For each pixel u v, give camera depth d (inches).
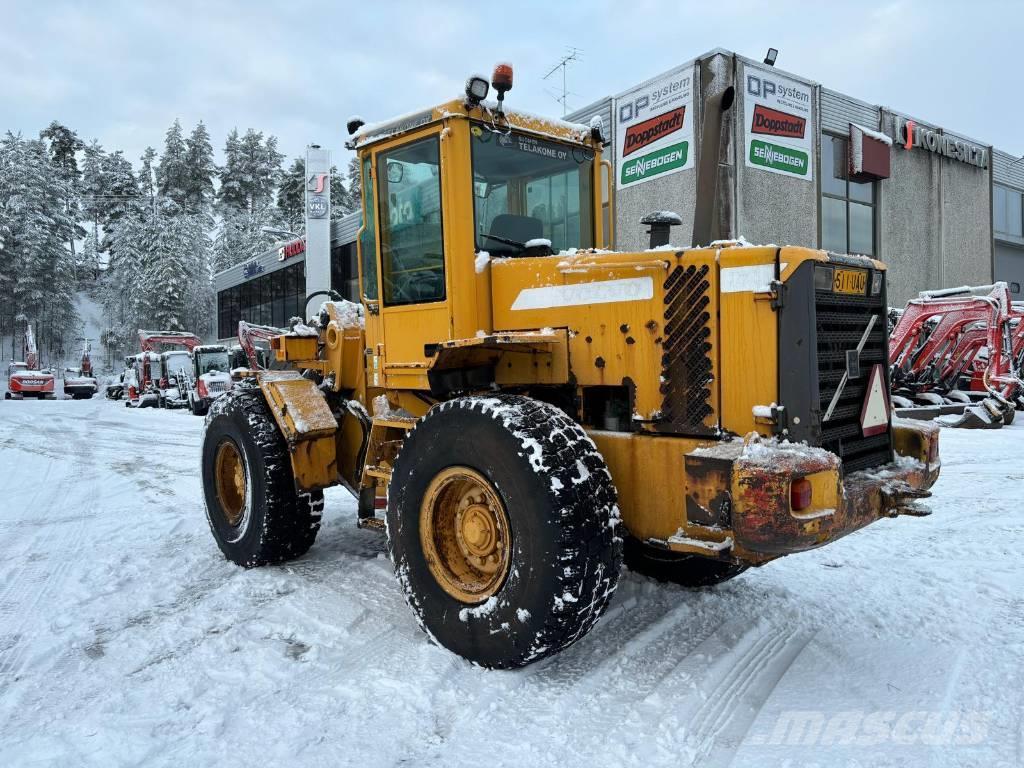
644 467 122.2
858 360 121.8
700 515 108.9
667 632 134.9
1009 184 909.8
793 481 101.0
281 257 1186.6
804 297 110.1
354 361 186.2
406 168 152.6
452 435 124.3
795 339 110.3
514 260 143.2
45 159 2699.3
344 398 191.6
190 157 3230.8
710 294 117.0
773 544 100.3
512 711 106.7
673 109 570.3
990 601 148.8
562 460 112.2
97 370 2236.7
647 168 594.9
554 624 109.3
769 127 576.7
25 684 121.2
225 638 138.9
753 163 568.7
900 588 157.5
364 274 167.6
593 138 165.6
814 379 110.3
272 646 134.9
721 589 157.6
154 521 247.0
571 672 118.8
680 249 122.1
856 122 665.0
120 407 1025.5
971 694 109.3
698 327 118.5
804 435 110.0
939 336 488.7
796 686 113.5
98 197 3181.6
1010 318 461.1
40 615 156.3
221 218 2984.7
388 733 102.0
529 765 93.0
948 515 224.5
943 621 138.3
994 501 242.7
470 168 142.0
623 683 114.5
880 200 697.0
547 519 109.3
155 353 1078.4
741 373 114.5
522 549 112.2
